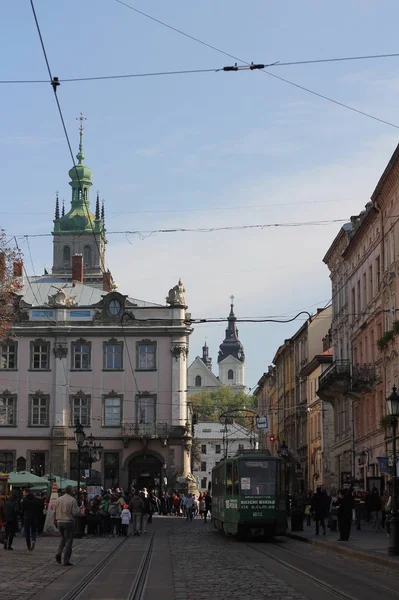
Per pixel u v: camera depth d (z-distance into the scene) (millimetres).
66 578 22750
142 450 85688
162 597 18812
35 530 33156
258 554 31438
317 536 40375
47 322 87688
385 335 49156
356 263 63094
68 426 86500
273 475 41156
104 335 87500
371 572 24453
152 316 87812
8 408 86812
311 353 88188
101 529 45000
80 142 169125
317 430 81938
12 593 19312
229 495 42469
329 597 18609
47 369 87312
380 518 43938
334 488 65375
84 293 91625
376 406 55719
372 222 56531
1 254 52594
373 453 56281
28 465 86062
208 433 194250
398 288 49062
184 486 84312
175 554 31609
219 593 19344
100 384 87125
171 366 87188
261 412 142000
